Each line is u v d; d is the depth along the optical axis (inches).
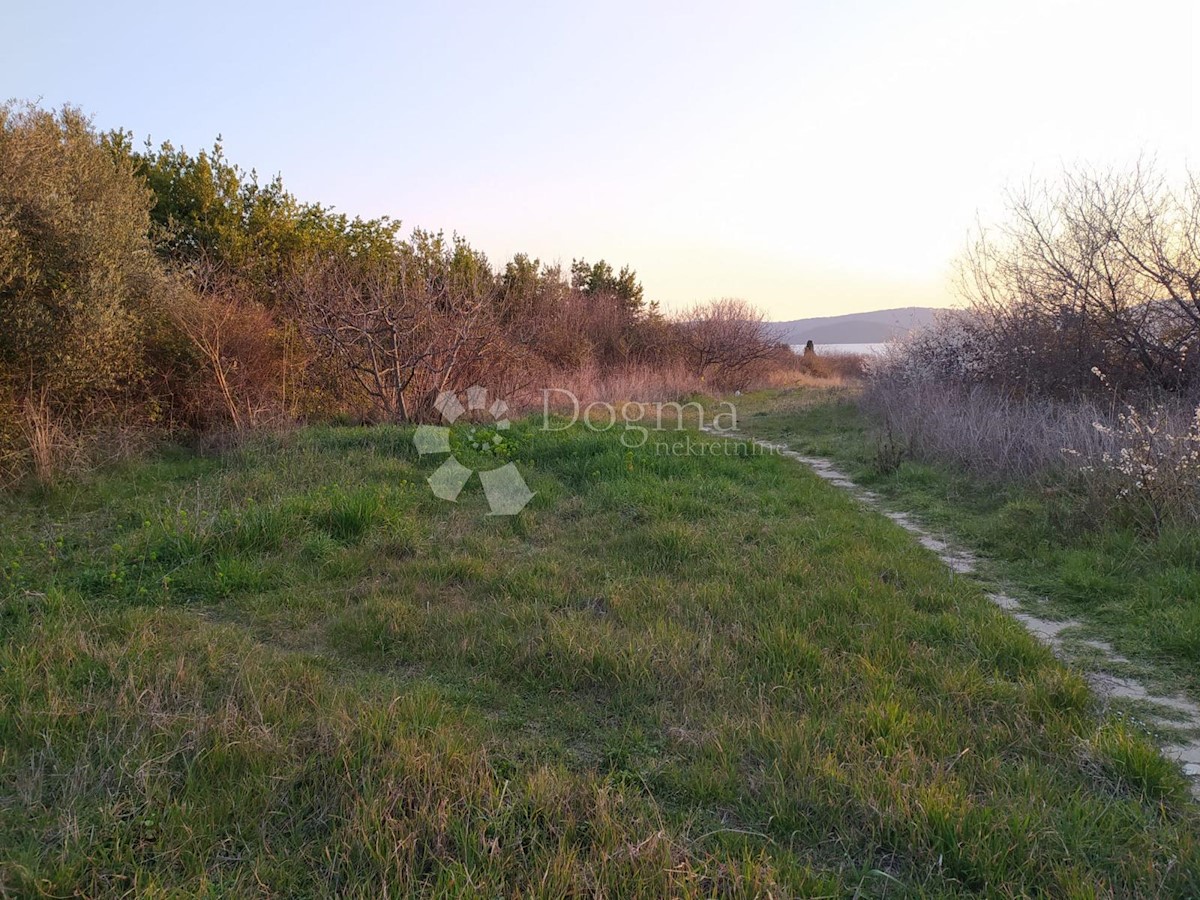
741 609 169.3
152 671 128.7
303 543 207.8
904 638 153.6
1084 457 268.2
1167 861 89.4
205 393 388.8
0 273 274.1
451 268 532.1
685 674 136.1
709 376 908.6
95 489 281.4
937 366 541.3
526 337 562.3
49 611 157.9
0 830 88.8
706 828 96.4
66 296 294.4
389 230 630.5
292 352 443.8
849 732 115.5
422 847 90.1
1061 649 158.4
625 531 237.8
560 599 176.1
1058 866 87.4
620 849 87.7
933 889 85.4
